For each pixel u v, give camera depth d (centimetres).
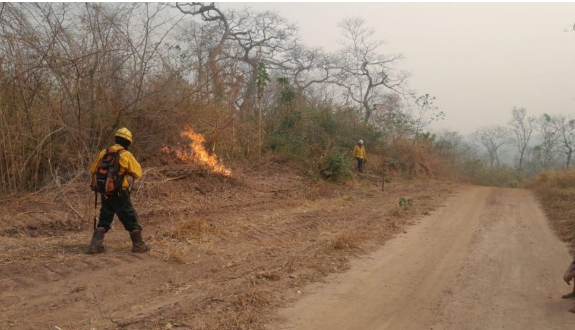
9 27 797
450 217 1059
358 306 491
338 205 1124
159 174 981
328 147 1705
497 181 3194
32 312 421
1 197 737
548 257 705
